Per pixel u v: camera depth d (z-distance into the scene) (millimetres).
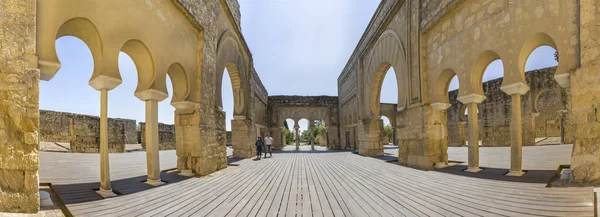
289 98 26891
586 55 4777
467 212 3908
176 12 7258
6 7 3424
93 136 16766
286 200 4891
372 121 15883
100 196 4809
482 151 14797
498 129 20953
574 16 5031
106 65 4996
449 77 9102
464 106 23156
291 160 13062
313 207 4430
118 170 8273
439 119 9375
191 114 7980
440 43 8969
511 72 6402
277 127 26625
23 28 3488
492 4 6961
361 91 18016
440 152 9297
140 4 5852
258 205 4547
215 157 9055
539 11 5703
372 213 4062
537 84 18406
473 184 5840
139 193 5254
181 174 7766
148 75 6309
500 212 3797
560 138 18656
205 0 8773
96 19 4828
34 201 3430
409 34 10594
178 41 7312
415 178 7070
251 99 16141
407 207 4320
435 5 8984
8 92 3371
